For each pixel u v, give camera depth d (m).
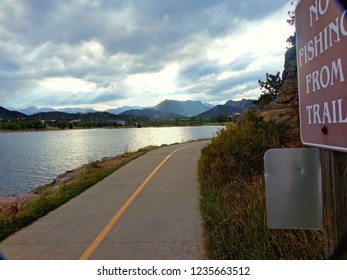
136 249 4.03
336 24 1.25
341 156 1.47
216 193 5.91
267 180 1.62
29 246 4.34
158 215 5.50
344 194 1.46
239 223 3.98
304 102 1.61
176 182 8.45
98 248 4.14
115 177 9.86
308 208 1.56
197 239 4.25
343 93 1.21
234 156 6.83
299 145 6.20
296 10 1.72
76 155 38.00
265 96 16.64
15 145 62.91
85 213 5.90
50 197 7.20
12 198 9.73
